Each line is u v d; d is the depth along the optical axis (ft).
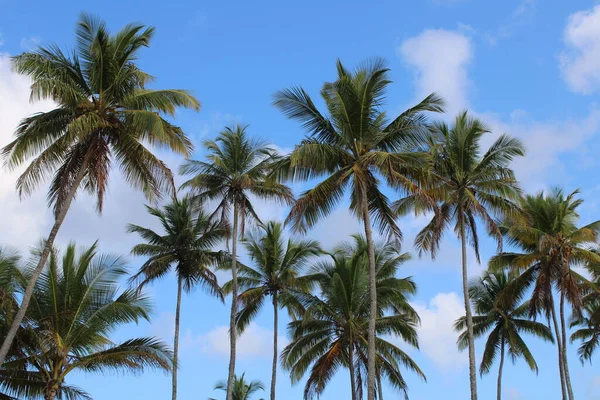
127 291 87.76
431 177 89.51
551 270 117.70
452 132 103.76
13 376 82.58
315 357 125.70
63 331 85.61
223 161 120.26
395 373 123.95
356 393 121.49
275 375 130.62
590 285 122.42
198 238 129.80
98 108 80.02
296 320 131.44
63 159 81.51
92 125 75.92
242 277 135.44
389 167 80.79
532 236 120.67
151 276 127.54
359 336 120.37
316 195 85.46
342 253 125.39
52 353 83.76
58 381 83.05
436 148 97.86
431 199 85.56
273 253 134.21
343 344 121.08
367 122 86.53
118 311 85.81
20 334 84.02
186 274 129.80
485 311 152.15
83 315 85.97
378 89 86.84
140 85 82.58
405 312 130.41
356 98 85.81
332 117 87.35
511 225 122.93
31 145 78.74
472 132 101.96
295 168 89.56
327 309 120.37
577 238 115.14
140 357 85.76
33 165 78.95
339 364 121.49
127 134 80.89
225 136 121.39
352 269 121.08
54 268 86.79
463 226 102.83
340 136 88.22
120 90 81.00
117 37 82.17
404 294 131.03
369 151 87.40
